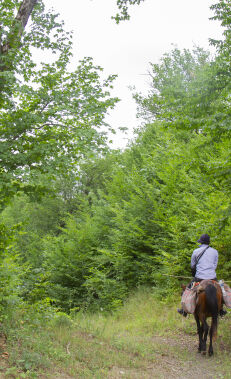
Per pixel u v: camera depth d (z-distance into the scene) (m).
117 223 17.48
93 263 17.52
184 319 10.88
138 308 13.20
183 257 13.59
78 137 6.87
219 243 11.47
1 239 7.05
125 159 23.42
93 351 7.06
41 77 7.33
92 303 15.60
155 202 15.42
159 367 7.07
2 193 6.86
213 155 12.37
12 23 7.33
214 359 7.47
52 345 6.84
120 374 6.26
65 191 33.03
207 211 11.87
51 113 6.96
